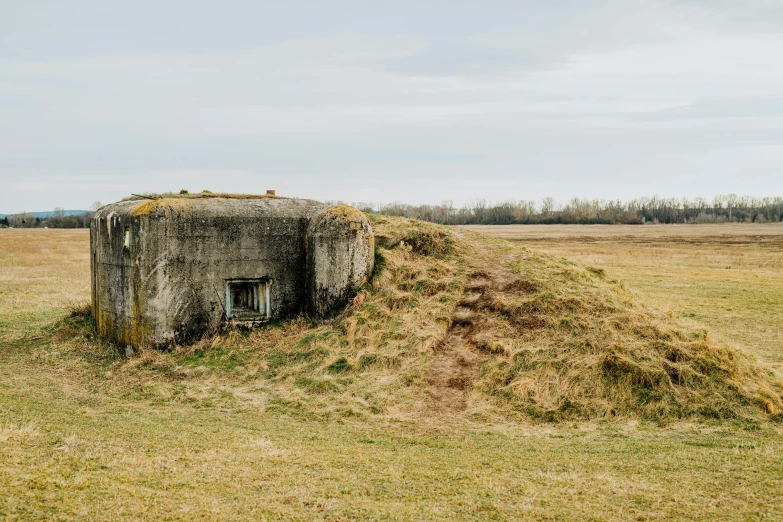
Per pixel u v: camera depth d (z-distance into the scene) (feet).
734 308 64.13
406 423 31.22
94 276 48.29
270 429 29.35
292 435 28.30
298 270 45.65
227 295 43.39
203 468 22.12
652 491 21.09
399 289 44.78
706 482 22.08
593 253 144.25
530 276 44.16
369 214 55.26
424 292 44.14
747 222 447.01
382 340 39.75
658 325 38.83
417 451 26.30
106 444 24.32
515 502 19.93
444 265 47.37
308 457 24.23
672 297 71.41
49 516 16.92
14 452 21.95
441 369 36.81
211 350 40.81
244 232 43.73
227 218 43.19
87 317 50.39
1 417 27.86
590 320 38.83
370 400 33.73
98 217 46.32
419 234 50.06
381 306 42.96
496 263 47.60
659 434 30.07
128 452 23.41
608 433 30.19
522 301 41.09
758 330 53.36
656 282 85.20
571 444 28.12
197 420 30.48
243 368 38.58
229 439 26.66
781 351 45.78
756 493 20.89
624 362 34.76
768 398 33.50
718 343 38.17
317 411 32.37
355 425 30.83
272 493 19.95
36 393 34.68
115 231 43.01
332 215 44.14
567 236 244.63
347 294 44.11
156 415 31.09
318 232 43.80
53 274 97.19
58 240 209.56
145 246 40.70
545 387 34.19
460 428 30.66
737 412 32.30
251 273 43.98
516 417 32.19
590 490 21.13
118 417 30.01
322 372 37.04
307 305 45.11
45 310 60.90
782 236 238.68
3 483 18.75
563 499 20.27
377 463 23.95
